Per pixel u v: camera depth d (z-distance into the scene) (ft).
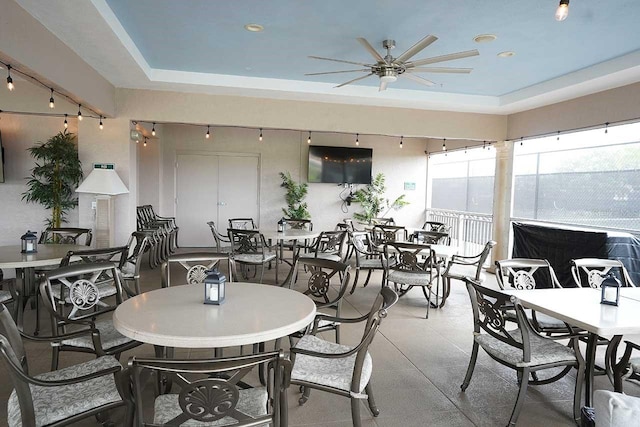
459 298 17.65
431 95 20.40
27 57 10.60
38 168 18.28
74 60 13.66
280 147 30.01
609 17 11.44
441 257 16.58
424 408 8.55
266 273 21.56
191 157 29.17
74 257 12.58
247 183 29.81
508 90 20.01
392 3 10.77
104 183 16.88
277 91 18.85
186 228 29.35
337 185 30.78
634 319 7.57
